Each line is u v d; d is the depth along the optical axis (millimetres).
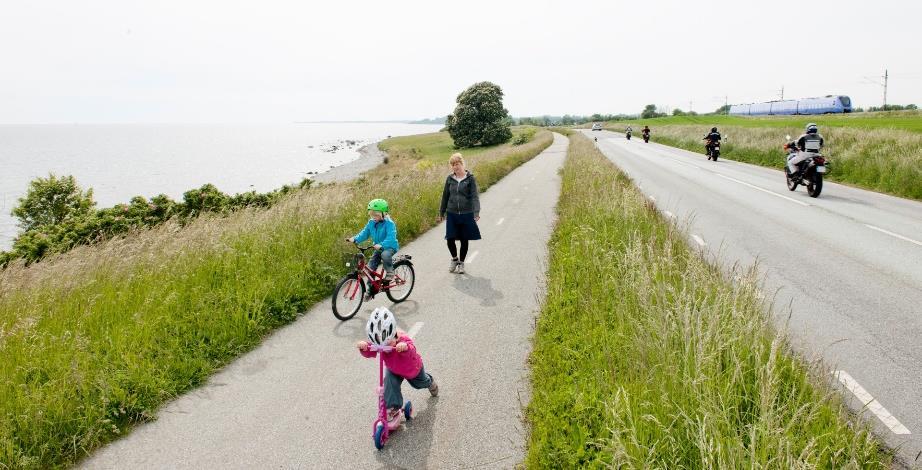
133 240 9406
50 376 4695
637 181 18141
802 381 3885
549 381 4586
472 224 8430
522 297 7227
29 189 19078
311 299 7371
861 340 5082
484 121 81938
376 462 3816
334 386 4965
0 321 5746
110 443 4176
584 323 5508
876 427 3688
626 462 3084
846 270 7324
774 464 3078
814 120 53688
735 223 10789
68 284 6723
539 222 12773
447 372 5098
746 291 5117
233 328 6035
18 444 3971
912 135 18938
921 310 5777
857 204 12906
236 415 4508
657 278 5965
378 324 3885
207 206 14195
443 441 4027
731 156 29188
